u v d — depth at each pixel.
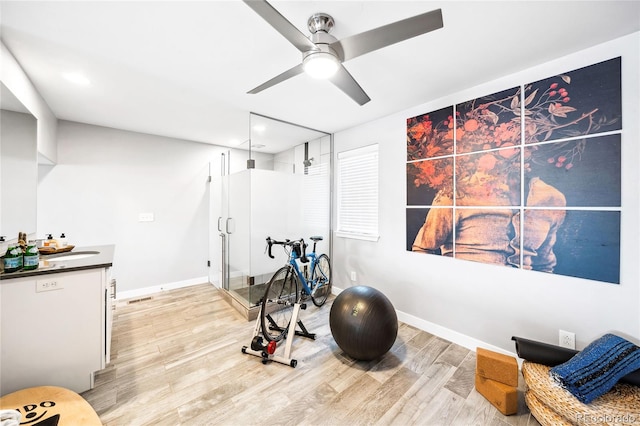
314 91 2.29
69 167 3.09
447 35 1.53
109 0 1.25
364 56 1.75
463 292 2.30
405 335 2.50
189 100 2.48
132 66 1.87
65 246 2.34
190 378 1.87
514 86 1.98
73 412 1.33
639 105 1.51
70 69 1.89
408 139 2.69
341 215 3.55
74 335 1.66
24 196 1.94
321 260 3.45
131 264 3.56
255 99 2.46
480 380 1.72
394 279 2.86
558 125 1.79
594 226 1.66
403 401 1.66
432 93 2.34
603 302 1.64
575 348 1.75
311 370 1.97
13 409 1.32
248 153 3.10
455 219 2.34
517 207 1.98
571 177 1.74
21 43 1.57
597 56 1.64
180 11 1.33
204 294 3.68
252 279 2.97
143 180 3.62
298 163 3.38
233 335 2.50
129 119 3.02
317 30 1.39
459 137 2.30
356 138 3.29
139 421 1.50
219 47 1.65
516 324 2.01
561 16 1.37
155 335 2.49
